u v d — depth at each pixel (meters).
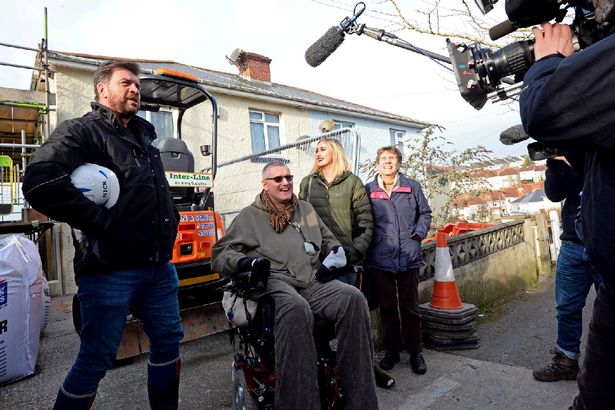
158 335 2.22
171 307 2.25
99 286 1.95
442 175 9.08
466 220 8.93
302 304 1.94
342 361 2.02
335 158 3.02
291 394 1.83
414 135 15.54
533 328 3.74
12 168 6.26
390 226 3.07
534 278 5.65
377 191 3.17
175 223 2.31
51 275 7.18
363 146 13.30
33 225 5.29
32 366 3.33
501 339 3.51
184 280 3.95
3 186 6.17
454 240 4.26
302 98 12.01
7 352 3.13
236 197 9.88
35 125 8.36
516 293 5.11
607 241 1.01
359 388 1.98
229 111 10.07
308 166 11.17
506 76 1.45
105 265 1.93
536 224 6.02
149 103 4.86
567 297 2.66
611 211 0.99
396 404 2.50
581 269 2.61
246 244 2.40
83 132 1.92
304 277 2.33
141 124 2.32
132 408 2.69
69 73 7.56
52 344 4.22
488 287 4.70
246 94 10.16
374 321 3.35
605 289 1.15
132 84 2.12
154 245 2.09
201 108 9.54
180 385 2.99
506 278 5.05
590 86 0.91
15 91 7.02
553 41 1.15
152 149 2.27
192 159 4.41
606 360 1.18
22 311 3.23
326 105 11.91
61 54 7.41
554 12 1.26
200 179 4.25
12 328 3.16
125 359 3.56
